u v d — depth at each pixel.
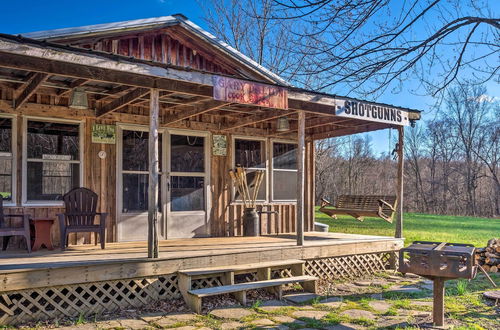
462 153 27.36
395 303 5.44
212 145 8.22
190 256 5.45
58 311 4.62
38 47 4.06
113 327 4.32
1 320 4.27
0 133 6.16
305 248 6.60
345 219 20.00
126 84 4.94
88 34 6.17
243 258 5.93
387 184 31.06
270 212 8.61
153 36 7.08
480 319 4.73
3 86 6.10
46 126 6.52
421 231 14.88
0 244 6.11
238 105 7.19
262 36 16.62
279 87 5.88
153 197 5.20
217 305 5.21
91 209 6.23
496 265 8.00
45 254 5.46
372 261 7.66
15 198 6.21
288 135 9.37
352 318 4.73
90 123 6.89
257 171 8.61
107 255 5.41
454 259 4.21
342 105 6.67
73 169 6.73
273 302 5.45
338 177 29.08
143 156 7.43
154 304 5.20
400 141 8.04
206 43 7.37
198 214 7.98
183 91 5.34
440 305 4.41
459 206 27.39
